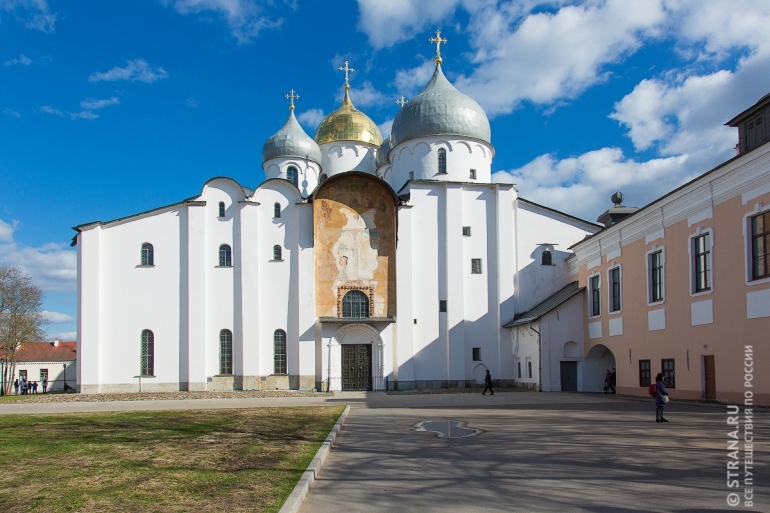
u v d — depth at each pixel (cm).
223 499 1008
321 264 4475
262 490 1070
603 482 1135
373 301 4469
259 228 4484
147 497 1027
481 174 4988
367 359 4441
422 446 1628
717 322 2720
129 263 4400
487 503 1009
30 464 1366
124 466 1316
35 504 993
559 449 1521
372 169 5966
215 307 4406
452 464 1351
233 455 1441
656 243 3253
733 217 2633
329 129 6016
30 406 3338
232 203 4500
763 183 2455
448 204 4634
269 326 4406
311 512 984
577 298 4200
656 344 3231
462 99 5025
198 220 4456
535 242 4744
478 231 4684
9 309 6850
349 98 6212
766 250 2452
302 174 5703
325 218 4506
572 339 4159
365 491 1113
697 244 2931
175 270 4428
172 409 2934
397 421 2261
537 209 4775
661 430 1827
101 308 4344
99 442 1720
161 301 4394
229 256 4462
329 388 4331
